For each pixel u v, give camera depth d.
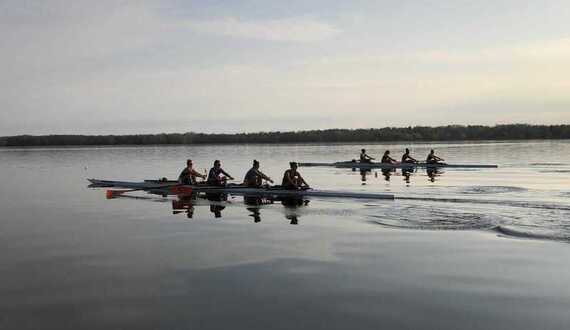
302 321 7.35
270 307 7.94
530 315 7.41
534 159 52.50
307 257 10.95
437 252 11.12
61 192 26.28
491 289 8.59
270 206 19.20
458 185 26.02
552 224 14.02
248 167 46.72
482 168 39.56
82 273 9.98
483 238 12.47
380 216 16.05
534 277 9.18
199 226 15.05
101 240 13.16
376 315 7.54
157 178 35.72
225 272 9.89
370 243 12.16
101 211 18.73
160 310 7.89
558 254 10.73
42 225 15.64
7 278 9.70
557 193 21.58
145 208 19.38
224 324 7.29
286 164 50.44
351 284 9.01
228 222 15.67
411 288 8.73
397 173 36.31
